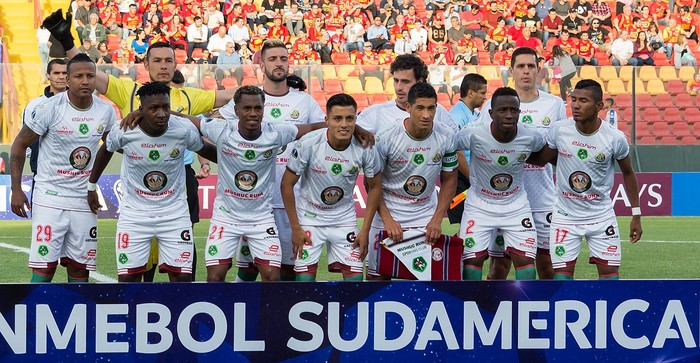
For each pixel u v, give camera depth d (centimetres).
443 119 821
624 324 605
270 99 830
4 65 1781
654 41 2486
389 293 598
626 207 1842
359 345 600
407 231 739
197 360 593
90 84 741
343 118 705
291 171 736
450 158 756
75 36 2402
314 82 1927
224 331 593
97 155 741
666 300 605
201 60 2297
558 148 772
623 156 768
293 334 596
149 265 805
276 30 2367
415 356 602
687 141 1980
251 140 721
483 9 2478
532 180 850
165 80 805
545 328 604
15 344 580
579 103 743
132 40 2320
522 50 848
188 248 745
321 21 2388
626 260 1259
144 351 589
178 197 743
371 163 734
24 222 1709
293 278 833
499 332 603
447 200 753
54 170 758
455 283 599
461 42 2386
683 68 1977
